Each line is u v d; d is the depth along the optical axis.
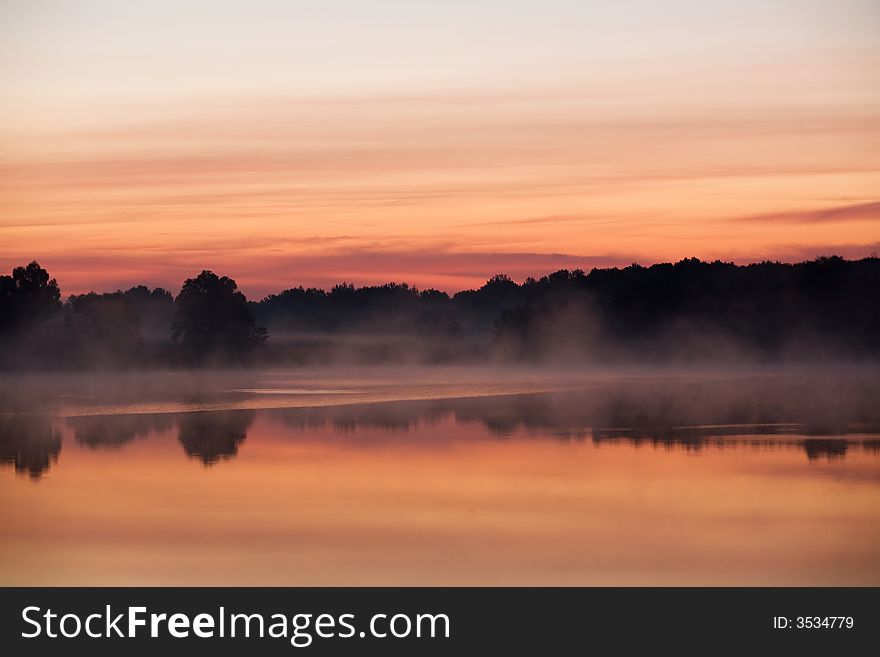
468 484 29.12
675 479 29.77
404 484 29.23
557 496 27.30
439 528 23.58
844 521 24.09
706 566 20.64
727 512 25.17
